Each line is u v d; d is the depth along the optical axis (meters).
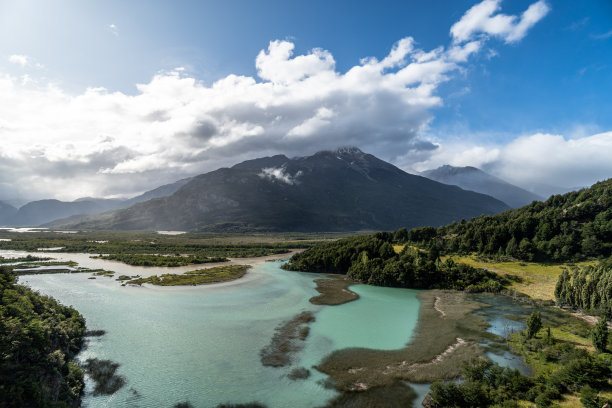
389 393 52.94
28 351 49.59
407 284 137.62
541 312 99.12
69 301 106.31
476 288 127.25
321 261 179.75
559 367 57.62
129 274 157.62
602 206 163.38
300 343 73.94
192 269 179.50
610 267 105.31
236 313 96.50
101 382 55.72
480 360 63.56
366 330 82.75
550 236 159.12
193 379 57.16
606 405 43.22
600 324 64.50
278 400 50.81
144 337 76.25
